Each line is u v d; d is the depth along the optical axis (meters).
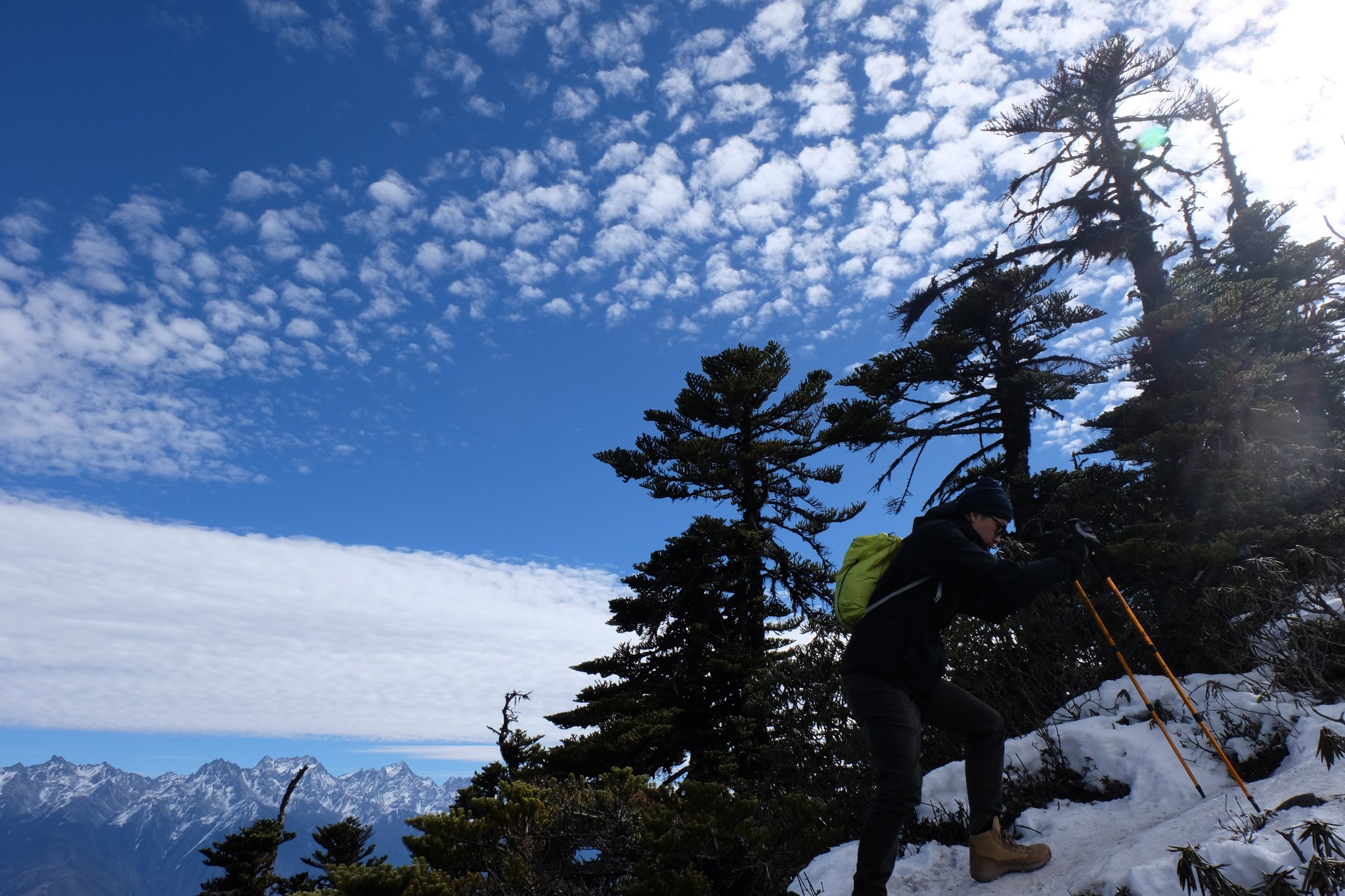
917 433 15.40
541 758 12.93
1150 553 6.28
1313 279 14.70
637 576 14.52
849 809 5.05
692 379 15.55
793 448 15.23
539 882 4.36
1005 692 5.48
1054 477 11.24
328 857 24.89
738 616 14.30
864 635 3.08
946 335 14.12
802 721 6.19
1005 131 14.86
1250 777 3.37
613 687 14.51
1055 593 5.91
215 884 23.48
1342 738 2.91
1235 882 2.35
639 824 4.54
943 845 3.75
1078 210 14.21
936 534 3.07
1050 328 14.87
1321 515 6.25
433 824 4.54
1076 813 3.62
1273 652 4.34
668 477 14.95
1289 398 11.83
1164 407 9.16
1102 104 14.17
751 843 4.18
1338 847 2.21
